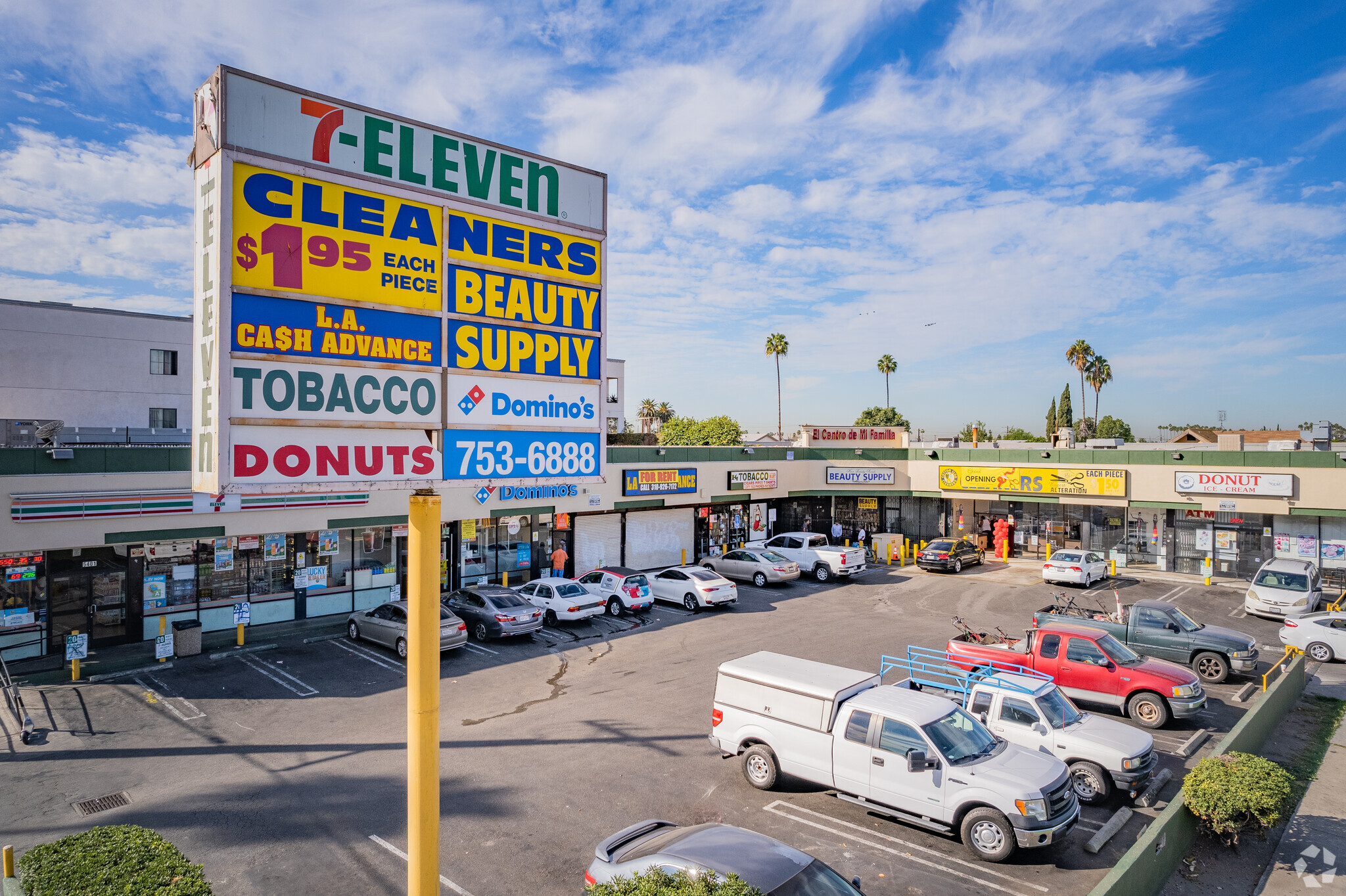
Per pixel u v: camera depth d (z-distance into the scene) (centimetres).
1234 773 987
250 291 550
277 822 1057
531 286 695
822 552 3144
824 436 3981
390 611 2002
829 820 1071
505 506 2700
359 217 600
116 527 1889
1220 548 3156
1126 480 3209
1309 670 1889
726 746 1207
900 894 884
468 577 2669
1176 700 1396
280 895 874
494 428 665
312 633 2161
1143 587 2973
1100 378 8806
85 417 3578
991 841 959
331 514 2264
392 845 991
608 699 1616
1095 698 1474
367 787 1173
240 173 548
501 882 902
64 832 1032
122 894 691
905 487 3862
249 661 1894
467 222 657
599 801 1123
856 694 1138
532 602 2216
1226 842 1005
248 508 2108
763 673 1192
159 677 1762
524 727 1445
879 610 2547
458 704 1591
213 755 1308
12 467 1755
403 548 2541
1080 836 1031
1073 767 1138
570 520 2981
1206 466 3039
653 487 3194
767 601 2720
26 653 1814
